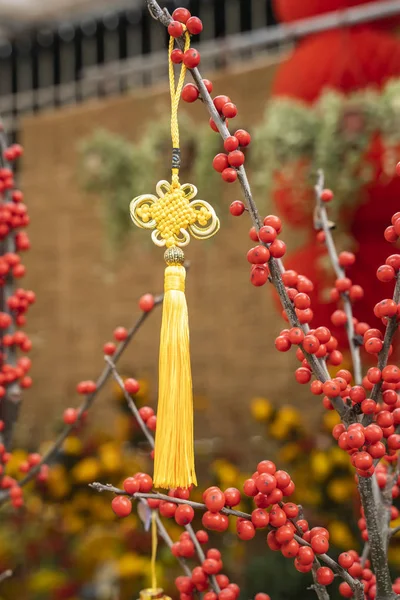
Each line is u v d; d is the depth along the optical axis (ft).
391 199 3.81
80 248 7.15
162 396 2.10
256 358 6.14
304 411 5.83
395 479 2.35
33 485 4.82
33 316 7.45
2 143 2.82
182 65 2.13
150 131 4.94
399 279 2.05
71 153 7.18
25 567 4.56
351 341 2.54
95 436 5.29
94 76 7.11
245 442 6.09
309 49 4.24
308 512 4.27
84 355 7.12
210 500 2.03
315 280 3.91
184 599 2.33
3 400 2.80
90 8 7.17
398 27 4.48
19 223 2.78
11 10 7.22
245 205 2.14
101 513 4.64
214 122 2.12
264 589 3.84
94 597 4.19
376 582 2.15
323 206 2.73
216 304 6.36
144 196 2.19
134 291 6.84
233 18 6.74
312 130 3.89
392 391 2.10
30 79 7.84
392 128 3.71
